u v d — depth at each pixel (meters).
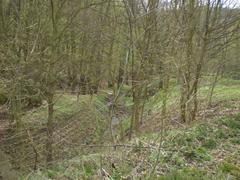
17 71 10.57
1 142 11.37
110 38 14.56
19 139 11.44
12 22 12.34
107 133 9.36
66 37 13.31
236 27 14.02
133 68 11.86
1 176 8.08
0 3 12.09
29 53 10.94
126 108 14.15
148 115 12.88
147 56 11.81
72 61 14.95
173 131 10.05
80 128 11.98
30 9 11.86
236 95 17.98
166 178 7.02
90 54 16.75
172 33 12.20
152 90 13.94
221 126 11.87
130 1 12.20
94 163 7.75
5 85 10.74
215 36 13.92
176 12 12.91
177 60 11.17
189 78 11.91
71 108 13.88
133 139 10.20
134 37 12.30
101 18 14.95
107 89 16.88
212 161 8.80
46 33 11.60
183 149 9.10
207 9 13.44
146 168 7.69
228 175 7.71
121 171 7.48
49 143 10.46
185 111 11.93
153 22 12.28
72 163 7.96
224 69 19.53
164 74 10.62
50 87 11.41
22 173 8.52
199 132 10.71
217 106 15.62
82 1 13.39
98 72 16.73
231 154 9.43
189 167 8.09
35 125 12.27
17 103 11.73
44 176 7.54
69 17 12.05
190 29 12.61
